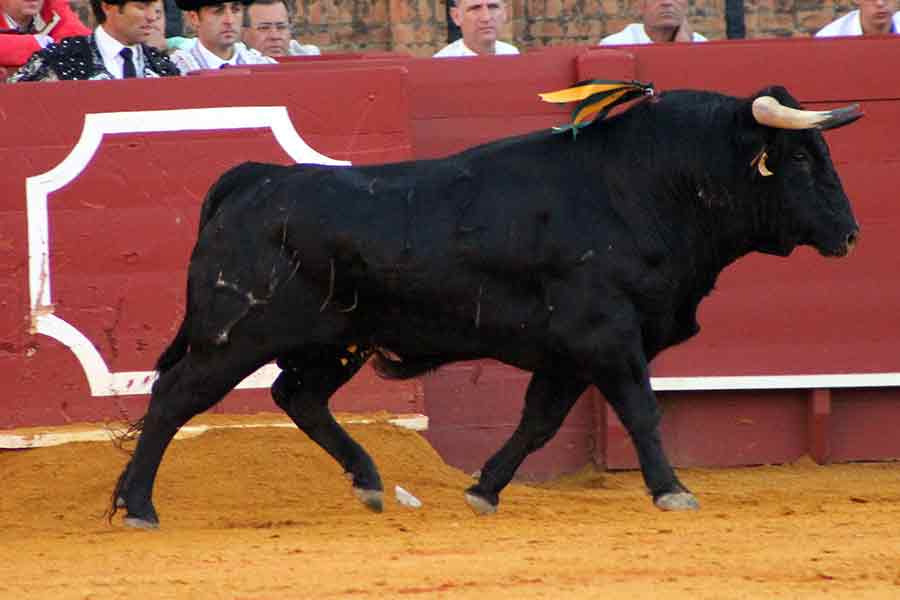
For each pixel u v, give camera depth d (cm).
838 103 2528
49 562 1755
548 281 1948
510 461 2073
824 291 2539
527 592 1535
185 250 2428
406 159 2427
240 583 1606
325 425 2111
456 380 2539
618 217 1950
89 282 2425
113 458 2342
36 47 2703
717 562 1652
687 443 2570
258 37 3161
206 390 2003
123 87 2422
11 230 2416
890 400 2583
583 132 1988
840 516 1948
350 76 2422
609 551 1722
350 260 1947
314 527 1991
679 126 1966
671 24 2911
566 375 2030
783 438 2575
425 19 4347
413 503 2175
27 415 2416
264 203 1977
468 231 1942
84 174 2420
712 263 2002
